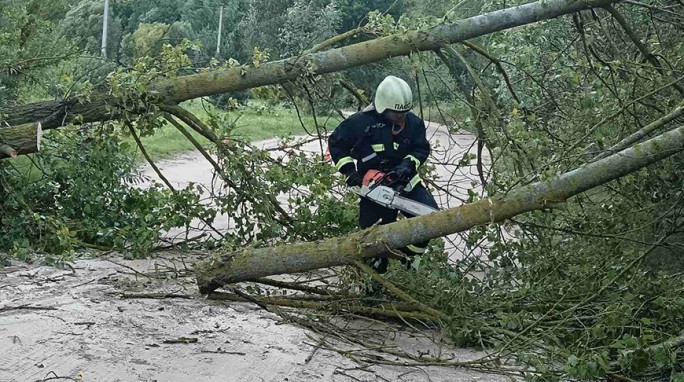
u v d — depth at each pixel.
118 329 4.98
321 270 7.04
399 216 6.86
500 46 7.04
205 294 5.80
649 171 6.48
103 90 7.26
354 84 7.95
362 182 5.99
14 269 6.39
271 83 7.11
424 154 6.06
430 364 4.89
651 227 6.54
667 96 7.21
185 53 7.82
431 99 7.61
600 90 6.59
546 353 5.03
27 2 11.05
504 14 6.90
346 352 4.92
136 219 7.66
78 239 7.56
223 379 4.32
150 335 4.93
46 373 4.23
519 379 4.80
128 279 6.25
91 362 4.41
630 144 5.77
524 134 6.14
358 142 6.00
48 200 7.75
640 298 5.46
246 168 7.16
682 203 6.29
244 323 5.31
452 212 5.52
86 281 6.11
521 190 5.50
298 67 7.02
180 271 6.47
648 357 4.58
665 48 7.66
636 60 7.68
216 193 11.87
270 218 7.15
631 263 5.45
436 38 6.84
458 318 5.38
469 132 6.95
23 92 9.91
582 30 7.00
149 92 7.07
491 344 5.42
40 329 4.88
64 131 7.24
